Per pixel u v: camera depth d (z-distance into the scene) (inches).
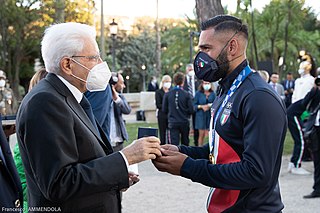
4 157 93.6
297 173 287.6
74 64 88.9
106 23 1625.2
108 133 181.0
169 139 368.2
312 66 296.5
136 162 85.7
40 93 81.0
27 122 78.7
